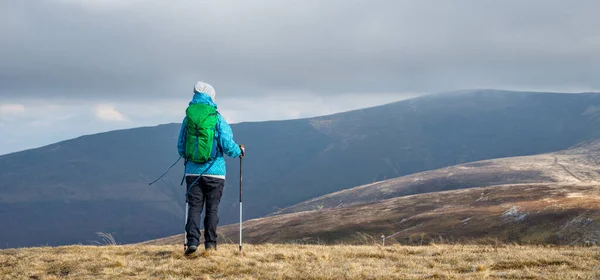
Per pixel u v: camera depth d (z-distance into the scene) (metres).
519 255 11.23
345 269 9.90
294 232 120.94
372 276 9.31
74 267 11.07
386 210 130.88
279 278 9.33
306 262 10.87
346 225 118.44
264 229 133.25
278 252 12.32
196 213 11.45
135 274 10.27
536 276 9.16
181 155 11.54
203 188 11.58
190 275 10.04
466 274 9.46
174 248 13.21
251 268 10.24
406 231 101.44
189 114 11.23
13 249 15.20
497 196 124.31
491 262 10.49
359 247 13.99
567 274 9.22
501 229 87.06
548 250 12.64
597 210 82.62
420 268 10.16
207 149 11.20
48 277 10.19
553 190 123.19
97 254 12.86
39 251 14.44
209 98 11.58
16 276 10.66
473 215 101.00
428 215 112.31
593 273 9.29
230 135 11.48
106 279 9.91
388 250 12.97
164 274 10.09
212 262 10.78
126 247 14.60
